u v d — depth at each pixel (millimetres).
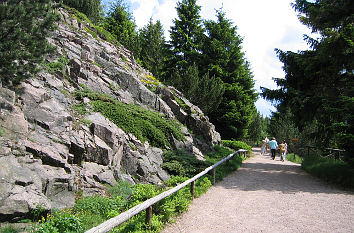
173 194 7488
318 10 11828
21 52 8086
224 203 7887
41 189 6297
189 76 24547
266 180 11586
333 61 11859
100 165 9500
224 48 33781
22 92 9062
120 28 41312
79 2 28969
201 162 13016
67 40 16750
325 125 13445
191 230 5691
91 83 14914
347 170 10633
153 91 20031
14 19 7598
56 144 8414
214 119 30703
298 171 14250
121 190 8633
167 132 14633
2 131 7055
